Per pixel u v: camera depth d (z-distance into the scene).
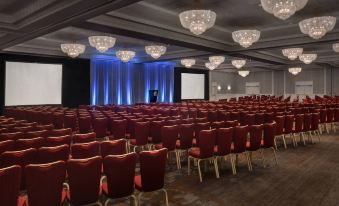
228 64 23.08
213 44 12.46
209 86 26.34
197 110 10.02
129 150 7.07
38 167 2.85
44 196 2.93
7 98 14.06
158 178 3.63
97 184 3.22
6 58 14.01
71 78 16.47
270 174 5.37
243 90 29.22
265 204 3.96
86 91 17.11
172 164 6.13
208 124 6.25
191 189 4.57
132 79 19.69
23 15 7.77
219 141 5.14
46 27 8.20
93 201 3.23
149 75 20.73
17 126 7.02
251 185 4.75
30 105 14.85
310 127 8.28
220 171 5.61
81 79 16.91
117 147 4.57
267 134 5.86
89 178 3.14
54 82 15.73
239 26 10.48
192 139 5.96
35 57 15.00
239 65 15.98
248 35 8.77
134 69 19.83
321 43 11.08
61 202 3.08
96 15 6.88
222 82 28.03
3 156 3.66
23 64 14.58
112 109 12.88
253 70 27.30
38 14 7.28
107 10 6.46
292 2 5.76
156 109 10.92
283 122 7.44
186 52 15.92
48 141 4.84
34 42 13.17
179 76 23.14
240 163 6.20
